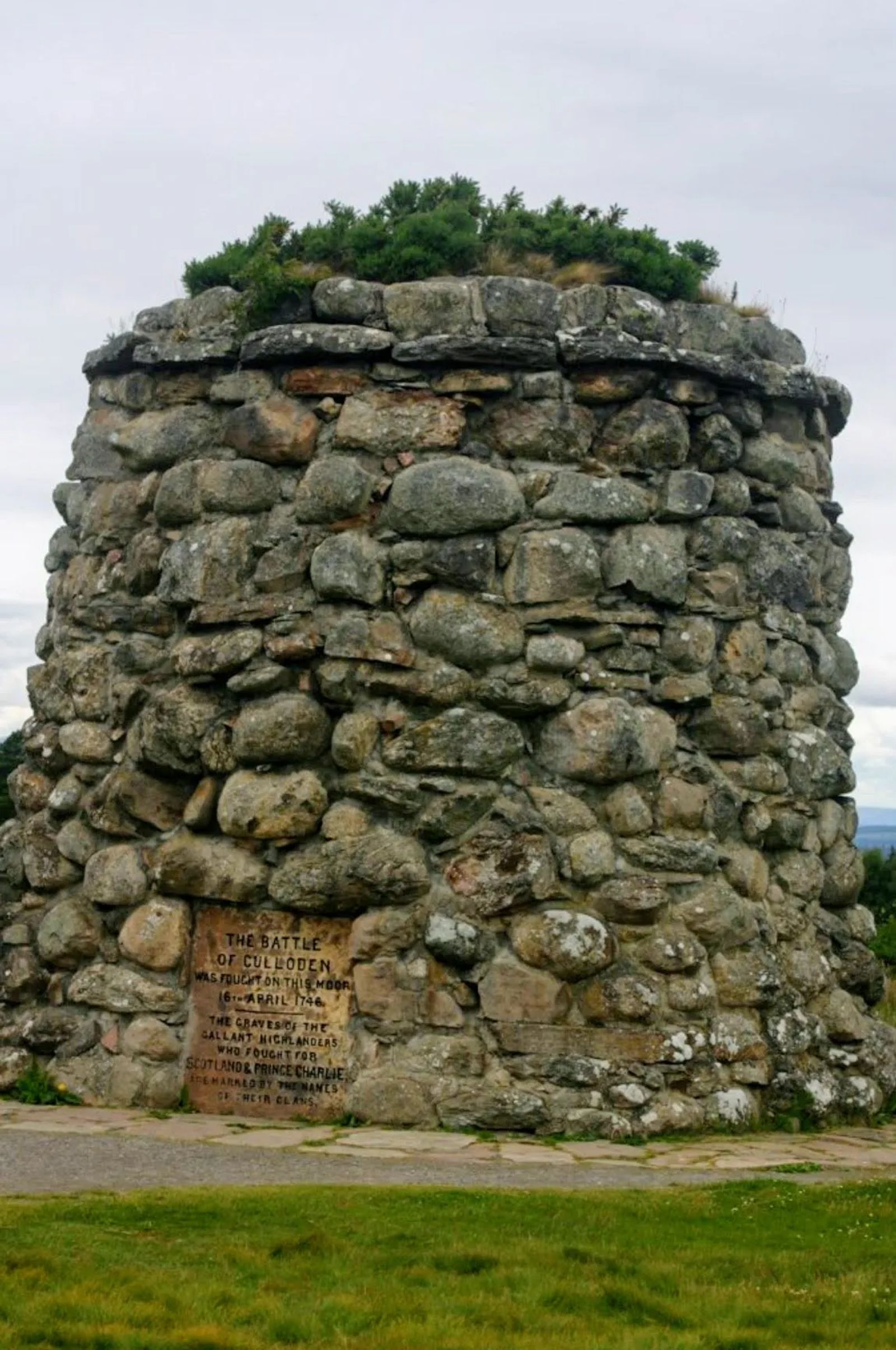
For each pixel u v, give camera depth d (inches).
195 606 467.2
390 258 483.5
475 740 437.4
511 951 425.7
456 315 462.3
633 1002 420.8
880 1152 405.4
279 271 475.5
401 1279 264.2
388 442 458.9
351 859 430.6
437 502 445.4
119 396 511.5
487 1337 236.2
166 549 482.3
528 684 441.4
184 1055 443.5
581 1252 279.1
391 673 442.9
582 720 441.1
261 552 464.1
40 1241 277.6
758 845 466.9
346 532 454.9
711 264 537.6
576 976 423.5
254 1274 264.2
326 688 444.1
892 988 658.8
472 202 524.7
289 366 470.9
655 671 455.8
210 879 443.2
